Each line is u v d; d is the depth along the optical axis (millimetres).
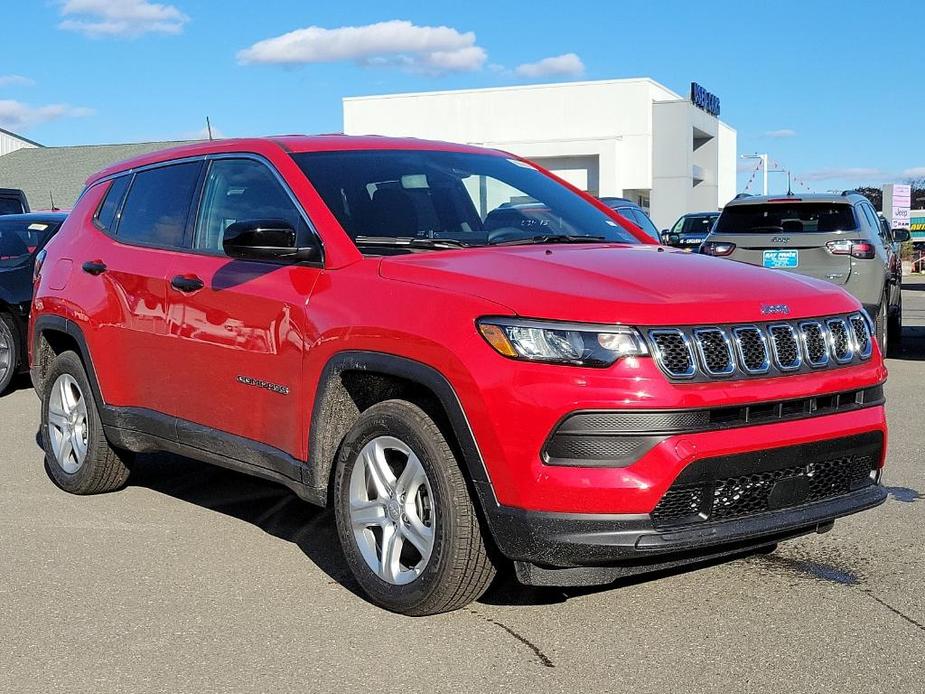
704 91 56469
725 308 3785
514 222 5000
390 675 3596
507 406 3635
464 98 54250
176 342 5148
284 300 4512
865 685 3439
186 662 3740
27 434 8062
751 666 3600
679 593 4309
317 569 4730
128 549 5059
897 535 5062
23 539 5242
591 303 3658
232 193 5121
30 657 3811
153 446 5465
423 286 4020
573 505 3564
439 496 3881
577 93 53188
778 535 3949
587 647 3787
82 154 51875
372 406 4188
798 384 3836
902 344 13344
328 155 4988
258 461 4730
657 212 53531
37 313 6316
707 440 3617
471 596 3994
